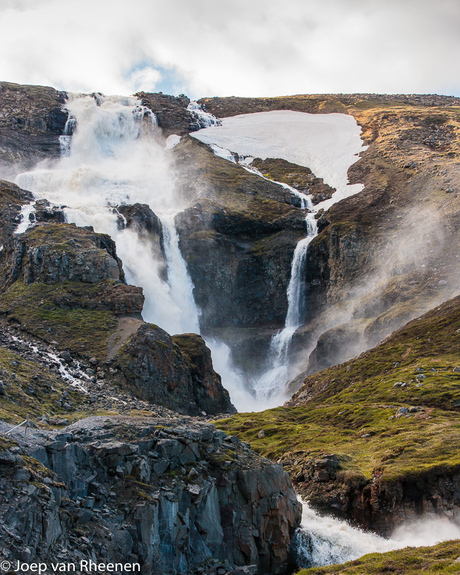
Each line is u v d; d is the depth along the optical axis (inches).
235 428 3737.7
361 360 4660.4
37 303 4443.9
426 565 1599.4
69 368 3565.5
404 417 3272.6
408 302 5482.3
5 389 2234.3
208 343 6628.9
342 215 7327.8
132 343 3887.8
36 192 7391.7
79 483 1357.0
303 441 3225.9
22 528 1091.3
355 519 2359.7
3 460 1176.8
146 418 1819.6
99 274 4800.7
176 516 1459.2
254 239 7534.5
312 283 7062.0
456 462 2255.2
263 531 1712.6
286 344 6525.6
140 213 6840.6
